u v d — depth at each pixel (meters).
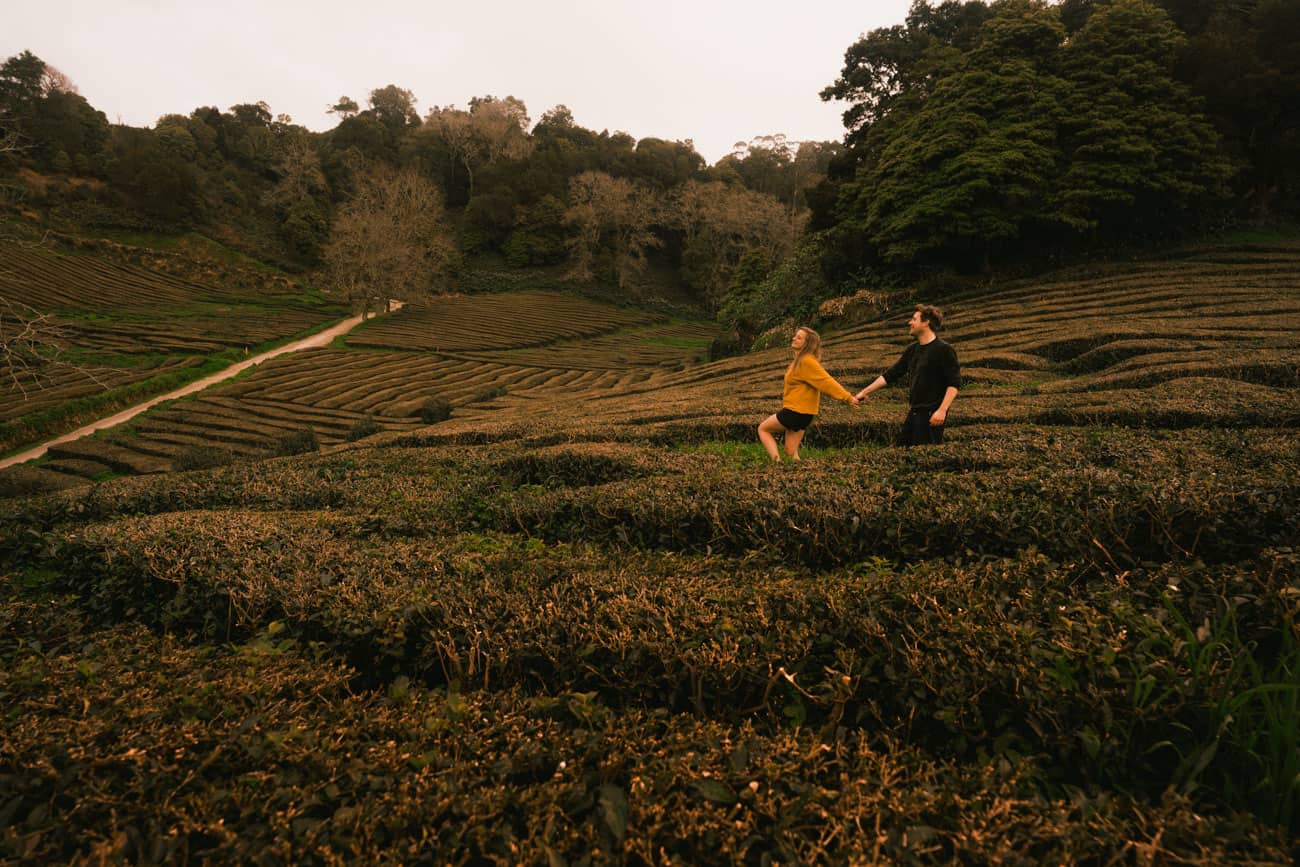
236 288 77.75
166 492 8.92
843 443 10.90
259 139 108.44
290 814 2.29
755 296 44.59
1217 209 34.06
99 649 4.09
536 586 4.23
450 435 13.88
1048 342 17.78
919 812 2.20
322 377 43.94
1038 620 3.12
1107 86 32.41
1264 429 7.30
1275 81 33.25
